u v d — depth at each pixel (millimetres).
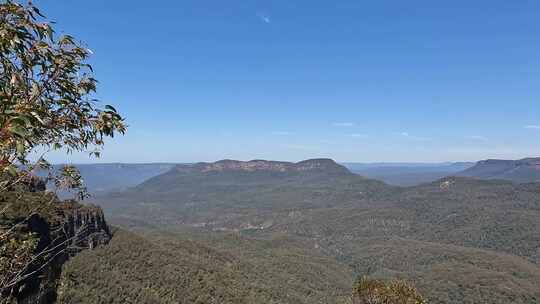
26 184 7914
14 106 5922
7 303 8281
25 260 8500
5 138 5668
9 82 6500
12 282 8359
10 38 6195
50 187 8664
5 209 7746
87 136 7711
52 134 7395
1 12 6379
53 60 7008
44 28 6691
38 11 6645
